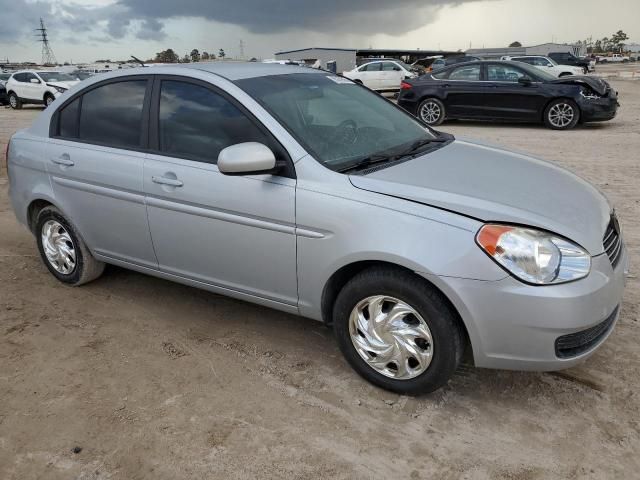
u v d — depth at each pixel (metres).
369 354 2.99
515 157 3.65
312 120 3.33
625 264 2.95
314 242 2.94
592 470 2.44
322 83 3.85
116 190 3.73
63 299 4.27
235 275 3.37
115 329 3.79
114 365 3.35
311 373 3.22
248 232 3.18
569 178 3.38
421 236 2.63
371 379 3.03
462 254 2.55
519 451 2.57
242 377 3.20
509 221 2.58
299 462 2.55
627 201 6.17
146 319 3.92
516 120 12.68
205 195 3.28
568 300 2.48
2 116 18.77
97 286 4.48
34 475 2.53
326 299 3.06
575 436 2.64
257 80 3.50
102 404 2.99
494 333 2.58
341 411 2.88
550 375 3.10
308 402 2.96
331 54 50.12
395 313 2.83
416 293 2.69
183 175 3.37
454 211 2.64
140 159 3.60
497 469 2.47
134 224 3.72
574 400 2.89
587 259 2.57
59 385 3.17
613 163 8.20
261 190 3.08
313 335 3.64
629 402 2.85
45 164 4.15
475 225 2.58
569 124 12.02
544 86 12.16
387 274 2.77
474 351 2.66
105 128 3.88
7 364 3.40
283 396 3.02
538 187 3.03
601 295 2.57
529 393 2.96
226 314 3.96
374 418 2.82
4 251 5.36
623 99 19.00
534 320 2.50
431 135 3.92
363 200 2.79
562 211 2.78
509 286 2.51
